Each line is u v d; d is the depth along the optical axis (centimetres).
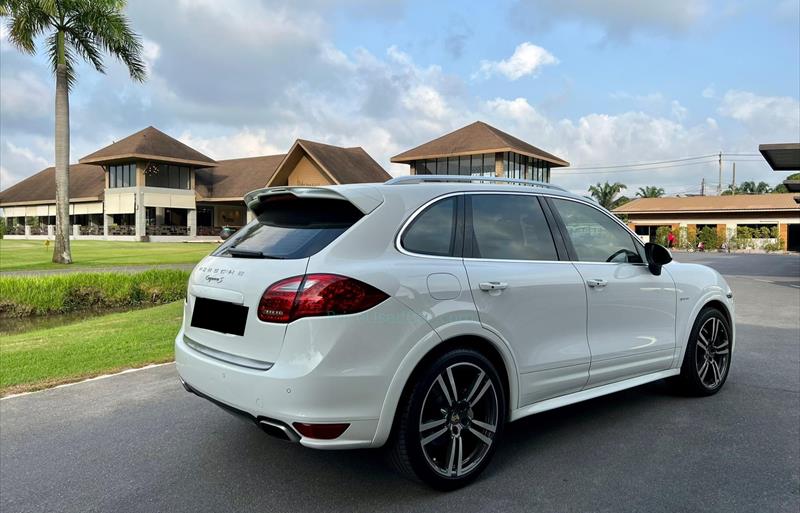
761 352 696
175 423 459
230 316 328
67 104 2100
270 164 5312
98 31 2034
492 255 365
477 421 344
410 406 312
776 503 318
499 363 360
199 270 373
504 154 3531
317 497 330
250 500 328
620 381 438
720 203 5253
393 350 303
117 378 601
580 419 457
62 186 2108
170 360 680
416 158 3681
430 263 330
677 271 490
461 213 362
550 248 400
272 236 348
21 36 1955
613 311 422
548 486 340
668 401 502
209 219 5353
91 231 5038
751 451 390
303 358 289
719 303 529
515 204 395
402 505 320
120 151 4541
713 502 319
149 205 4597
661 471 359
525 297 363
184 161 4684
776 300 1265
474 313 334
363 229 319
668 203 5566
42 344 770
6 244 3828
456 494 332
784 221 4784
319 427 288
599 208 453
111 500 331
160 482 353
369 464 377
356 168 3872
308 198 353
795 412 471
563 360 386
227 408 323
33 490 344
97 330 881
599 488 337
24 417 477
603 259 435
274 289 302
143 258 2502
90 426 454
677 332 480
